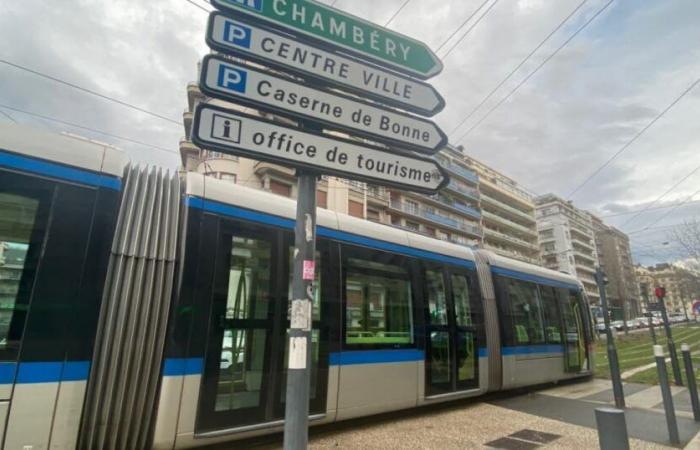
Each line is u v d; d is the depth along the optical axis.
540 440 5.31
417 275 6.60
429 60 3.66
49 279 3.57
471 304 7.48
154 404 3.87
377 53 3.36
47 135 3.88
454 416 6.59
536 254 68.00
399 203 40.94
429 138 3.55
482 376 7.30
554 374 9.15
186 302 4.15
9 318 3.37
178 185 4.62
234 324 4.44
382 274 6.10
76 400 3.51
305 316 2.67
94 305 3.72
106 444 3.61
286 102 2.92
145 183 4.39
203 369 4.13
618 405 7.46
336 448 4.87
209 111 2.65
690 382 6.70
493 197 63.28
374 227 6.27
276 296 4.83
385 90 3.38
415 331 6.30
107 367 3.66
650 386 9.77
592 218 80.38
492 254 8.66
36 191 3.67
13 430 3.25
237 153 2.68
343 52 3.23
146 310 3.91
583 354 10.38
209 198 4.59
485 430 5.77
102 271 3.82
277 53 2.94
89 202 3.91
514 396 8.44
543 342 9.05
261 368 4.54
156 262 4.09
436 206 47.34
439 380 6.51
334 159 3.03
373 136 3.25
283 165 2.83
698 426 6.18
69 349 3.55
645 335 34.06
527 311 8.95
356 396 5.37
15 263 3.47
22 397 3.31
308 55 3.06
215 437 4.11
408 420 6.27
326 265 5.44
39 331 3.45
